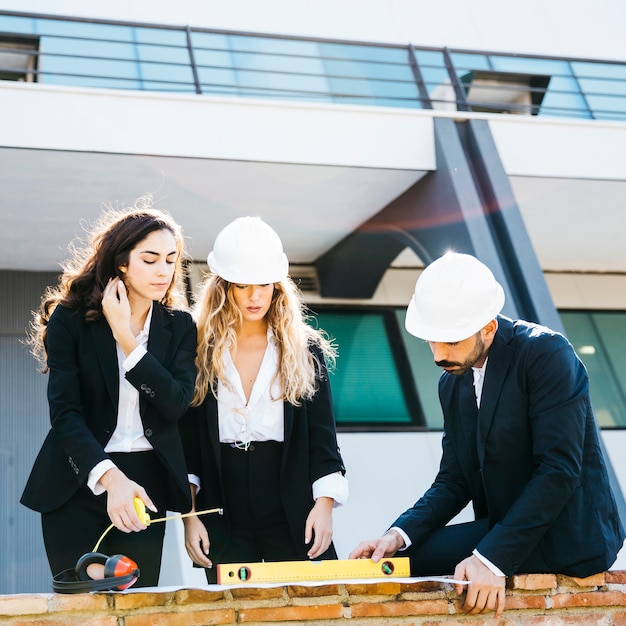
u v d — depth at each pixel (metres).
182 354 2.37
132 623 1.88
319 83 7.75
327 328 8.19
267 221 7.37
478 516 2.34
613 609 2.18
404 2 8.58
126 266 2.33
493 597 2.03
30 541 7.01
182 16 7.67
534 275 6.37
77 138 5.88
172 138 6.10
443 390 2.37
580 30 8.98
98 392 2.28
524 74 8.26
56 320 2.32
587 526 2.13
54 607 1.84
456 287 2.18
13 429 7.25
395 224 7.32
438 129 6.79
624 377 8.55
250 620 1.97
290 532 2.46
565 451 2.07
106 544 2.26
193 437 2.49
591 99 8.26
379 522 7.15
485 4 8.92
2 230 6.93
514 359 2.17
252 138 6.30
